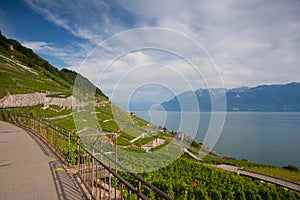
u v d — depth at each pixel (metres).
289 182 15.34
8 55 68.88
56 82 62.78
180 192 7.89
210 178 10.59
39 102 32.94
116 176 2.77
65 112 25.61
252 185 11.61
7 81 41.41
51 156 6.41
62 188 4.09
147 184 2.08
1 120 17.59
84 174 4.84
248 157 32.81
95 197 3.68
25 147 7.61
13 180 4.47
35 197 3.68
